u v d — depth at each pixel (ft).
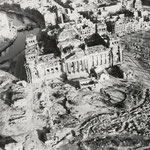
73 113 580.71
